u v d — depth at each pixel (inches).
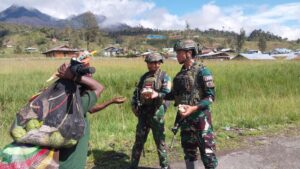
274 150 275.7
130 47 5418.3
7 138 273.3
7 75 705.6
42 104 132.2
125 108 410.3
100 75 590.6
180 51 190.9
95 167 238.5
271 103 431.5
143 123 227.8
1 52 4685.0
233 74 628.1
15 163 125.9
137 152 230.8
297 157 260.7
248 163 248.2
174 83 196.9
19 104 430.6
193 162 198.8
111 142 290.2
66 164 135.4
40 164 127.3
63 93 134.6
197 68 190.1
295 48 7573.8
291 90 551.2
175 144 284.4
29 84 532.7
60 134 129.0
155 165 244.4
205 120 192.7
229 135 312.0
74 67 135.4
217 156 261.6
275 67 747.4
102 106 170.7
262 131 328.8
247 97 501.0
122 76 576.1
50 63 1130.7
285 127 344.8
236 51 5374.0
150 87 216.7
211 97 188.1
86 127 143.7
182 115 183.6
